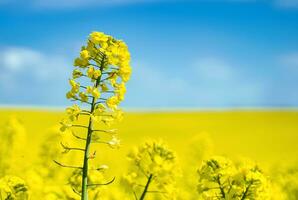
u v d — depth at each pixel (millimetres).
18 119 1814
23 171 1654
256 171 879
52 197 1152
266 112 7688
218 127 6469
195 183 1743
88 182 1007
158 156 887
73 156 1728
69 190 1100
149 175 897
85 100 823
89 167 817
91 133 820
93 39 834
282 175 1976
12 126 1748
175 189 896
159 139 938
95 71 820
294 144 5293
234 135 5898
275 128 6461
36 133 4797
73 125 819
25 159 1718
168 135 5668
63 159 1610
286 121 7012
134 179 898
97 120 812
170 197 891
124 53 836
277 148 5016
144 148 918
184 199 1571
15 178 913
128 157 913
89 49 836
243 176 875
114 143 819
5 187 902
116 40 842
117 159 2295
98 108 817
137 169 900
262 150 4816
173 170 896
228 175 886
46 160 1607
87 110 826
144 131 5918
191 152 2094
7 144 1696
